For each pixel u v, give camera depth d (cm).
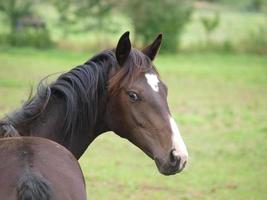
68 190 362
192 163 1205
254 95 2247
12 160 367
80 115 468
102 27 3728
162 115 452
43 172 361
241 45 3853
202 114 1780
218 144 1391
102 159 1221
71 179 373
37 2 4481
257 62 3488
